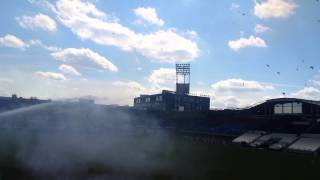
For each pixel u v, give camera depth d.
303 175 36.12
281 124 83.12
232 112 89.56
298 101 78.69
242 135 84.94
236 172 35.78
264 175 35.00
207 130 93.31
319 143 70.31
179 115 98.56
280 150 67.81
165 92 118.25
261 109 85.31
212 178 32.12
